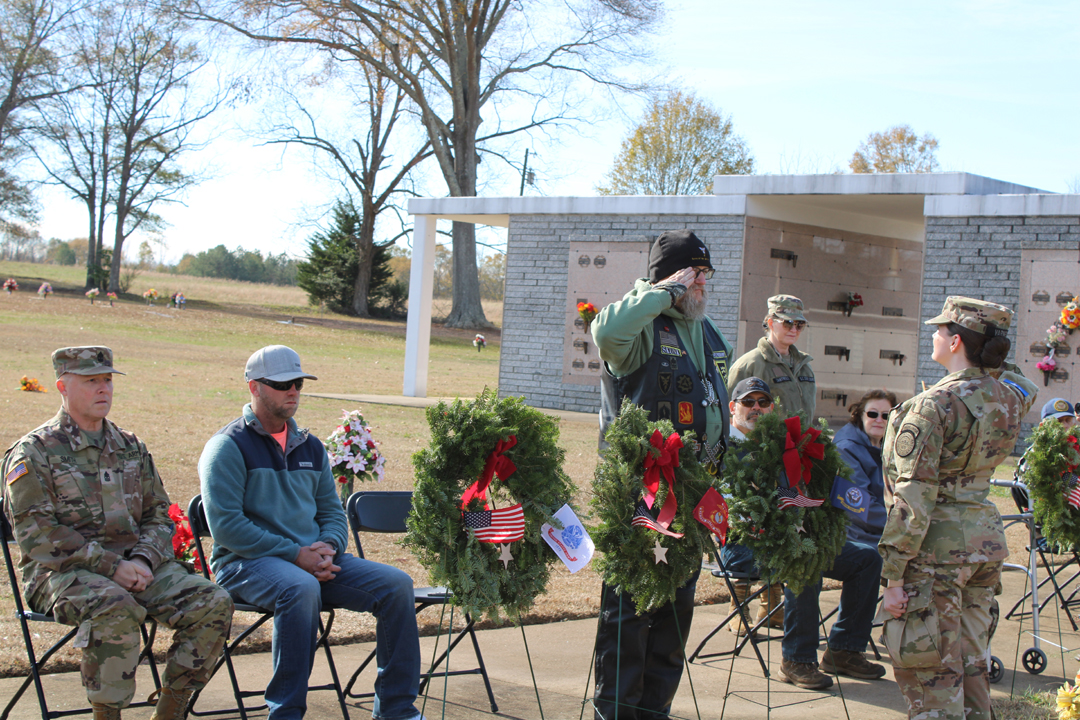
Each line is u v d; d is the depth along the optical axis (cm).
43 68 4306
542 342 1731
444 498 367
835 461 404
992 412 363
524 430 380
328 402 1706
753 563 480
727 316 1568
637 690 396
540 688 462
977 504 369
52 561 366
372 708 422
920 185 1414
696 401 407
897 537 361
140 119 4584
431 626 562
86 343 2620
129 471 396
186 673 372
